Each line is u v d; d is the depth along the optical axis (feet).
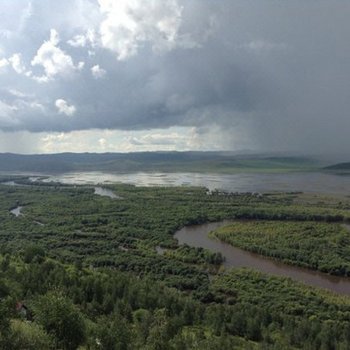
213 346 383.45
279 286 602.44
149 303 491.31
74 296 488.02
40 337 304.71
